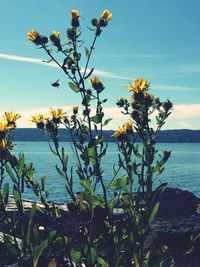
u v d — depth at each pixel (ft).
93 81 2.56
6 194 1.82
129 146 2.20
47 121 2.37
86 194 1.99
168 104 2.35
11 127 1.81
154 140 2.24
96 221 2.00
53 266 1.79
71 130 2.36
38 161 74.49
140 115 2.30
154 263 2.14
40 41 2.53
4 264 1.85
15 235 1.82
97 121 2.39
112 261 2.06
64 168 2.11
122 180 2.11
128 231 2.10
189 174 46.65
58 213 2.17
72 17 2.56
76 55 2.49
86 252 1.94
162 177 41.37
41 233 1.89
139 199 2.14
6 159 1.78
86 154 2.20
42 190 2.23
